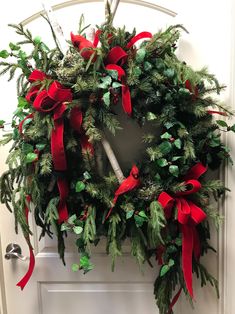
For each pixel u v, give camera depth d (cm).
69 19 109
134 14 108
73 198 101
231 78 106
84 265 98
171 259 101
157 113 98
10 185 105
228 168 110
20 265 123
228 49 107
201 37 108
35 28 111
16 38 111
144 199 97
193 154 93
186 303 120
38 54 97
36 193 96
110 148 100
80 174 101
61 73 91
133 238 100
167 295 106
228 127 101
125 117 109
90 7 109
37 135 92
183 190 96
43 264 121
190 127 99
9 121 114
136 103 96
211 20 107
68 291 124
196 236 104
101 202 100
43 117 90
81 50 89
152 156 95
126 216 97
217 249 116
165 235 100
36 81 90
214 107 104
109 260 120
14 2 110
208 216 104
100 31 92
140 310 123
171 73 92
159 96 94
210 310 119
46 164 91
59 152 90
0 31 111
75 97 93
